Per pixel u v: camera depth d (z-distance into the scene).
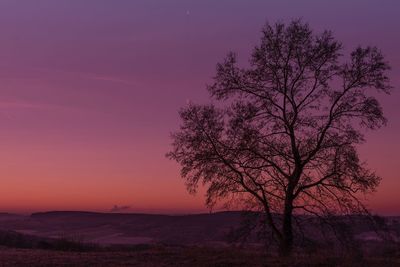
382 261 26.84
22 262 27.08
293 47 30.03
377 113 29.56
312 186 29.80
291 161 29.89
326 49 29.78
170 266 25.66
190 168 30.77
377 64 29.64
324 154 29.67
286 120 30.00
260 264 25.78
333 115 29.84
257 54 30.52
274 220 30.09
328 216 29.52
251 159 30.05
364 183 29.16
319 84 30.05
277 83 30.25
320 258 26.98
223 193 30.44
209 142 30.62
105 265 26.14
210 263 26.28
